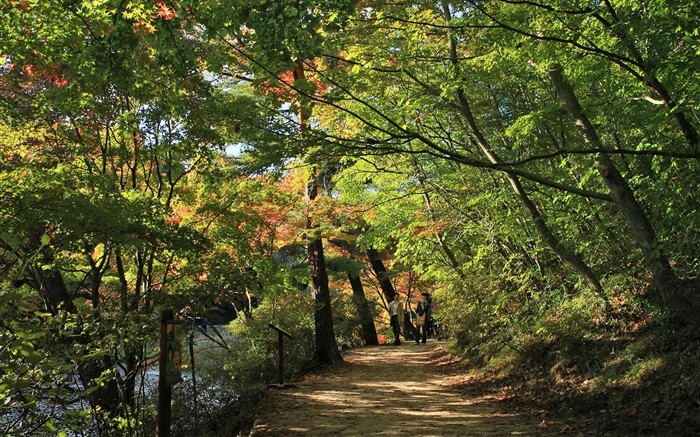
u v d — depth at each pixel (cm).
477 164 710
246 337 1489
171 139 1058
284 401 1039
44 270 1048
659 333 862
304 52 620
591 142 906
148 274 1114
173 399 1020
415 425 817
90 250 1081
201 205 1290
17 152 1038
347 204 1634
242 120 771
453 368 1491
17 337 391
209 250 1105
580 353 1005
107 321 814
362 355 1905
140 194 1035
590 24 795
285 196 1376
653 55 651
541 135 1198
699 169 732
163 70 766
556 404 877
